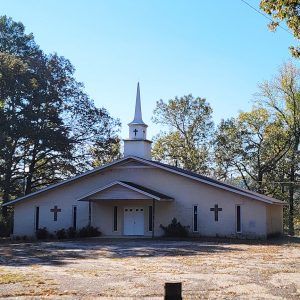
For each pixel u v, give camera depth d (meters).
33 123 44.41
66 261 19.56
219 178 59.84
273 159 54.84
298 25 14.45
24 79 43.97
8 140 42.00
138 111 41.19
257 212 34.12
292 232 53.94
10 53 49.59
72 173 48.72
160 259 20.12
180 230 35.09
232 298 11.31
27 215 39.59
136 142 39.97
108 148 50.53
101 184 38.19
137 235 36.62
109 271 16.09
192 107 63.88
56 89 47.59
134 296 11.51
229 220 34.72
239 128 57.12
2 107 43.22
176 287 7.51
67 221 38.53
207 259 20.11
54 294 11.71
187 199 35.94
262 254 22.45
